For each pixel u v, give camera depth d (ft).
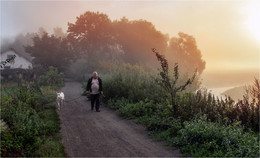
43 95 52.44
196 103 30.07
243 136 21.75
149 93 42.14
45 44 166.50
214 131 21.99
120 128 29.63
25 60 164.86
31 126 25.75
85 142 24.27
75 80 149.18
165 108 32.09
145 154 20.89
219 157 18.78
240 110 28.60
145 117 33.22
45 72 109.50
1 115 27.20
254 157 18.48
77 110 41.91
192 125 23.26
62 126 30.40
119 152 21.45
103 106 45.42
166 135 25.45
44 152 20.11
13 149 20.30
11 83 110.32
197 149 21.03
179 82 54.34
